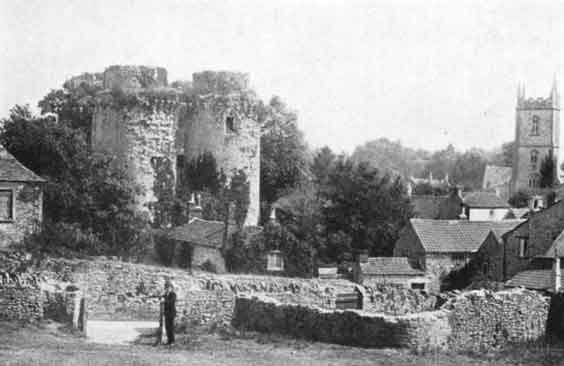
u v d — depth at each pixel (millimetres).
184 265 56531
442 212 97500
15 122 49406
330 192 66750
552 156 150750
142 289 36938
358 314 24750
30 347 21609
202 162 65375
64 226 42812
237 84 67688
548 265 47125
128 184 54250
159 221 62500
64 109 70500
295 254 56719
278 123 83000
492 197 97625
